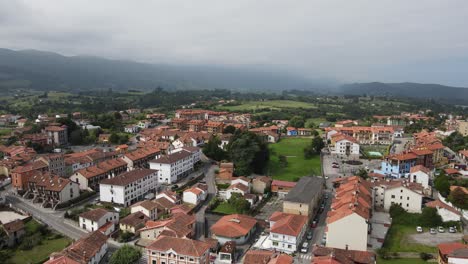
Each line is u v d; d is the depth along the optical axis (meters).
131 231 132.88
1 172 195.12
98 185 179.50
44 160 189.50
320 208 158.88
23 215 145.25
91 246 110.94
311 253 118.75
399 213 144.62
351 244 118.38
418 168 177.12
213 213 153.00
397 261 113.06
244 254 118.69
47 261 106.25
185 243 105.75
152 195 171.00
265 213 155.50
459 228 134.62
